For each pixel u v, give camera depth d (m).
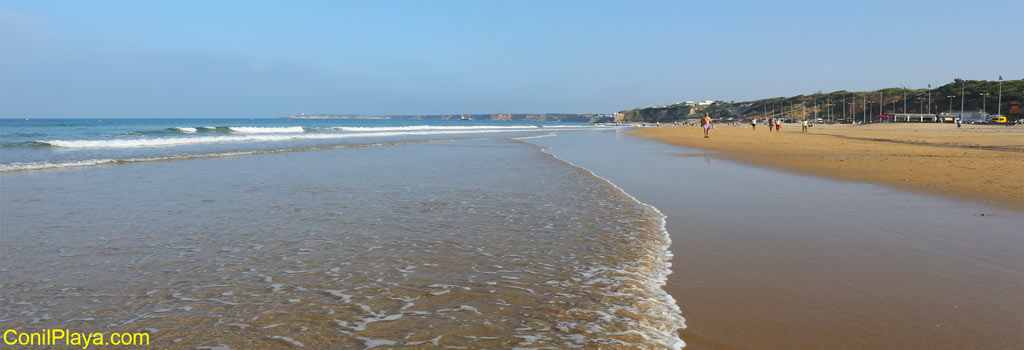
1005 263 5.12
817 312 3.91
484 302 4.09
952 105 128.75
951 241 6.03
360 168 15.07
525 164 16.50
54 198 9.32
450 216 7.61
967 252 5.54
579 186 11.02
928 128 66.81
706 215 7.75
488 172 13.97
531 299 4.17
